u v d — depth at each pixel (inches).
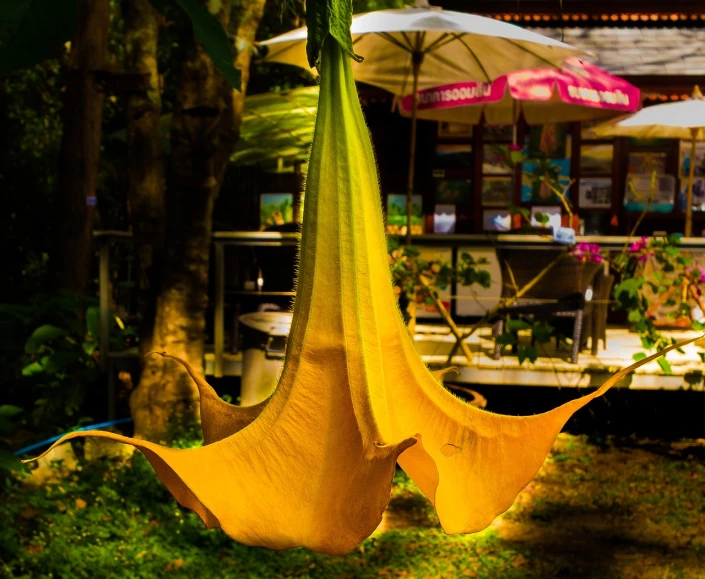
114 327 288.5
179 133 239.1
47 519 194.2
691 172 392.5
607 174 443.8
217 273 268.8
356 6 418.6
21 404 269.4
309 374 20.7
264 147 418.9
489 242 271.7
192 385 248.2
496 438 21.0
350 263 21.4
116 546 185.3
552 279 273.1
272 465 19.6
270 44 238.1
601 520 217.0
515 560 189.8
